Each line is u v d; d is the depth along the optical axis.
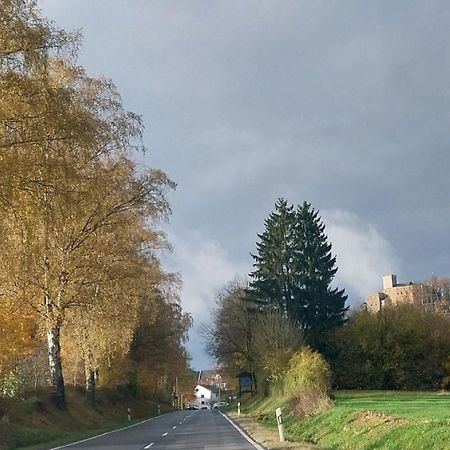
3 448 24.00
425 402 32.50
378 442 17.11
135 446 23.77
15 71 18.75
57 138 19.28
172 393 112.06
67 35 20.22
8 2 18.59
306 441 23.05
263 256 68.50
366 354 61.53
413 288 111.31
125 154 32.09
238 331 72.25
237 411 61.75
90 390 47.03
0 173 17.95
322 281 66.31
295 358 42.81
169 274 46.31
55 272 31.03
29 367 41.38
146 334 61.16
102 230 32.00
